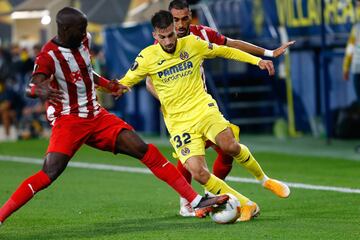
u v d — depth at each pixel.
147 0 58.97
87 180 34.16
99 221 23.97
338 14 45.22
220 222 22.08
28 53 61.28
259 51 24.23
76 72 21.45
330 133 46.81
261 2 47.56
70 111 21.67
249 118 53.66
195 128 22.81
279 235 20.67
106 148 22.11
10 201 21.41
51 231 22.33
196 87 22.98
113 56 52.59
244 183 32.06
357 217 23.73
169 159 42.56
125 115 56.53
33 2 58.53
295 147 45.88
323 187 30.52
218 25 49.31
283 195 23.61
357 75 49.81
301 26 46.72
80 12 21.16
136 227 22.62
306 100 51.88
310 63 51.44
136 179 34.28
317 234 20.78
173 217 24.44
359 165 37.69
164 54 22.78
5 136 58.72
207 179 22.62
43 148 49.19
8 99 57.91
